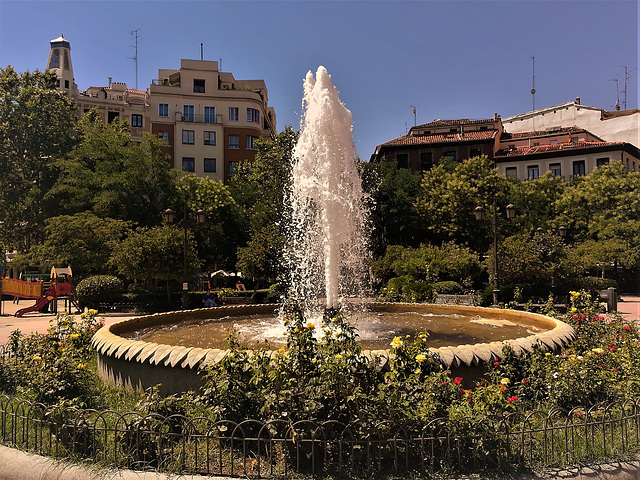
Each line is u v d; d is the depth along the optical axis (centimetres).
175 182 3303
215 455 392
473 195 3422
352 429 369
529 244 1900
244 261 2234
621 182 3444
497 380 495
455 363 512
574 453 385
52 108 3419
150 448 386
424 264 2214
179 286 2691
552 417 430
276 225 2489
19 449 417
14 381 570
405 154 4597
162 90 4403
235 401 409
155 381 547
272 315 1049
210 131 4466
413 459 370
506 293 1806
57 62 5653
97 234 2462
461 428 365
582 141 4447
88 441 405
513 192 3691
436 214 3469
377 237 3547
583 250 3036
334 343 420
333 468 365
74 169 2977
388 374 388
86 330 751
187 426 394
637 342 646
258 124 4631
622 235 3148
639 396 471
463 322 933
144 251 1983
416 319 973
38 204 3197
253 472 365
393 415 368
